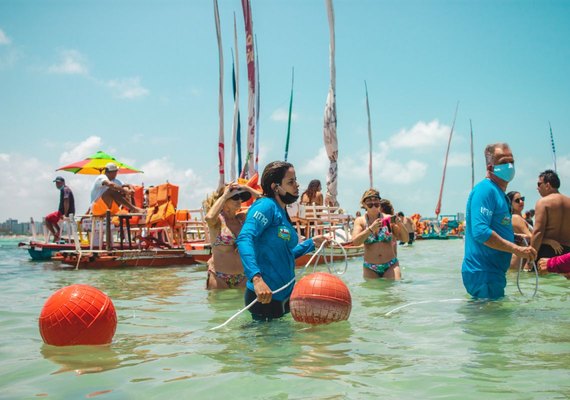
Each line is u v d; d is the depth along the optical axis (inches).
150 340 185.5
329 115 688.4
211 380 137.9
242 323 212.1
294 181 217.5
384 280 361.1
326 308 198.1
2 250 1079.6
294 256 229.5
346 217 584.7
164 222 576.1
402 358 156.2
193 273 451.5
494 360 152.2
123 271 480.4
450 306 242.8
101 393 130.0
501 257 256.7
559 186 376.5
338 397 123.8
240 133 789.9
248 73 741.9
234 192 317.7
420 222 1644.9
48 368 152.1
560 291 286.5
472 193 258.5
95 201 554.6
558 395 122.9
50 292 333.7
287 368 147.6
